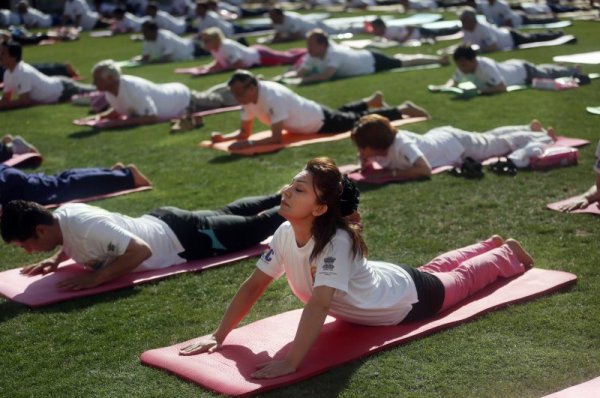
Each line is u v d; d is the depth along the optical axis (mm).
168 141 10586
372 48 18312
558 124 9945
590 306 5062
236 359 4566
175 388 4344
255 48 16719
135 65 18078
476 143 8539
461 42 17625
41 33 24906
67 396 4383
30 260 6656
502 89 12133
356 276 4641
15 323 5367
